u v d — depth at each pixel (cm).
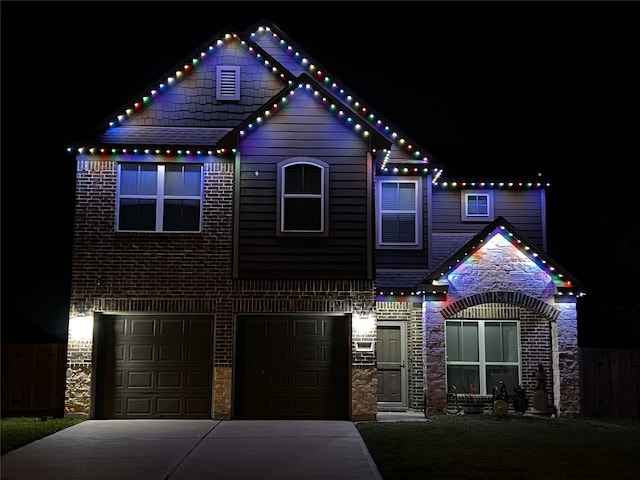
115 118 1688
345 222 1616
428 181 1861
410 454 1124
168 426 1459
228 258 1599
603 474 978
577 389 1644
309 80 1644
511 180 1955
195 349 1598
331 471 1005
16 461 1075
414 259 1831
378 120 1830
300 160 1628
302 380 1602
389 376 1830
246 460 1090
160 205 1617
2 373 1622
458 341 1806
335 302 1591
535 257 1673
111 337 1598
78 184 1611
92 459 1093
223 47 1758
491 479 941
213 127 1723
